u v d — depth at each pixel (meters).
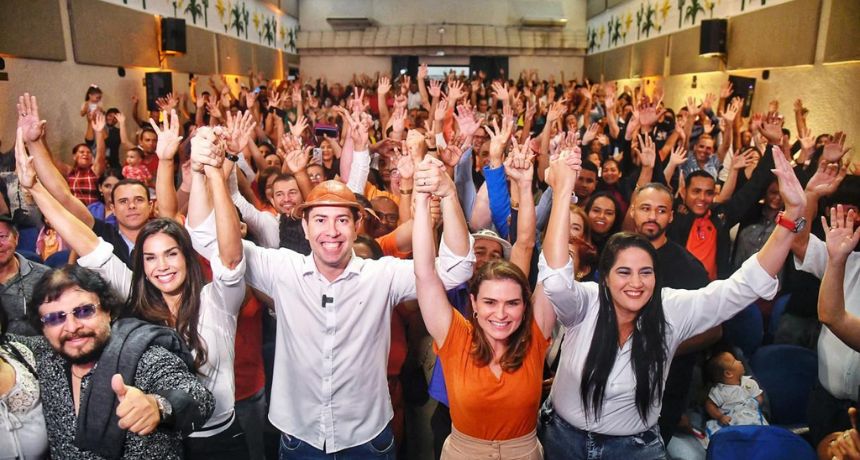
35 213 4.21
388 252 2.87
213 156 1.80
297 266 1.98
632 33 13.50
